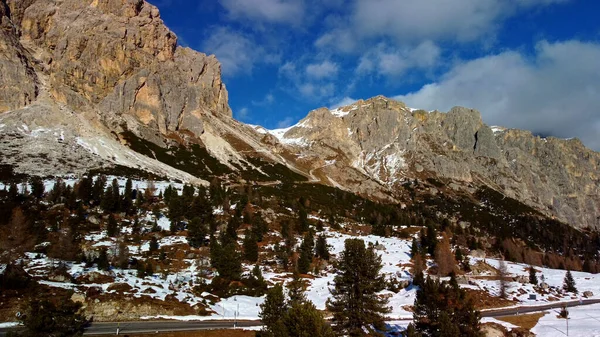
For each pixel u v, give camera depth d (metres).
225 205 136.62
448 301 50.09
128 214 121.69
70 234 79.69
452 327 45.75
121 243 83.25
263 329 44.69
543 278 110.44
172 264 86.31
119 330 51.38
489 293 94.69
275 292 45.56
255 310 66.81
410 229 160.62
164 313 59.75
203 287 72.56
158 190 155.38
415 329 51.09
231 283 77.50
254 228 117.44
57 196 120.00
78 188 125.38
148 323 55.75
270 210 148.75
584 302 95.81
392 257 117.06
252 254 99.81
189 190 147.62
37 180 135.25
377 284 48.38
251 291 75.38
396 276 99.69
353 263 48.12
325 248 107.75
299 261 95.81
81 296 57.47
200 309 62.53
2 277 57.22
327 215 164.00
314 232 132.50
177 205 118.75
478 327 48.75
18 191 126.94
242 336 53.12
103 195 123.56
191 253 92.94
